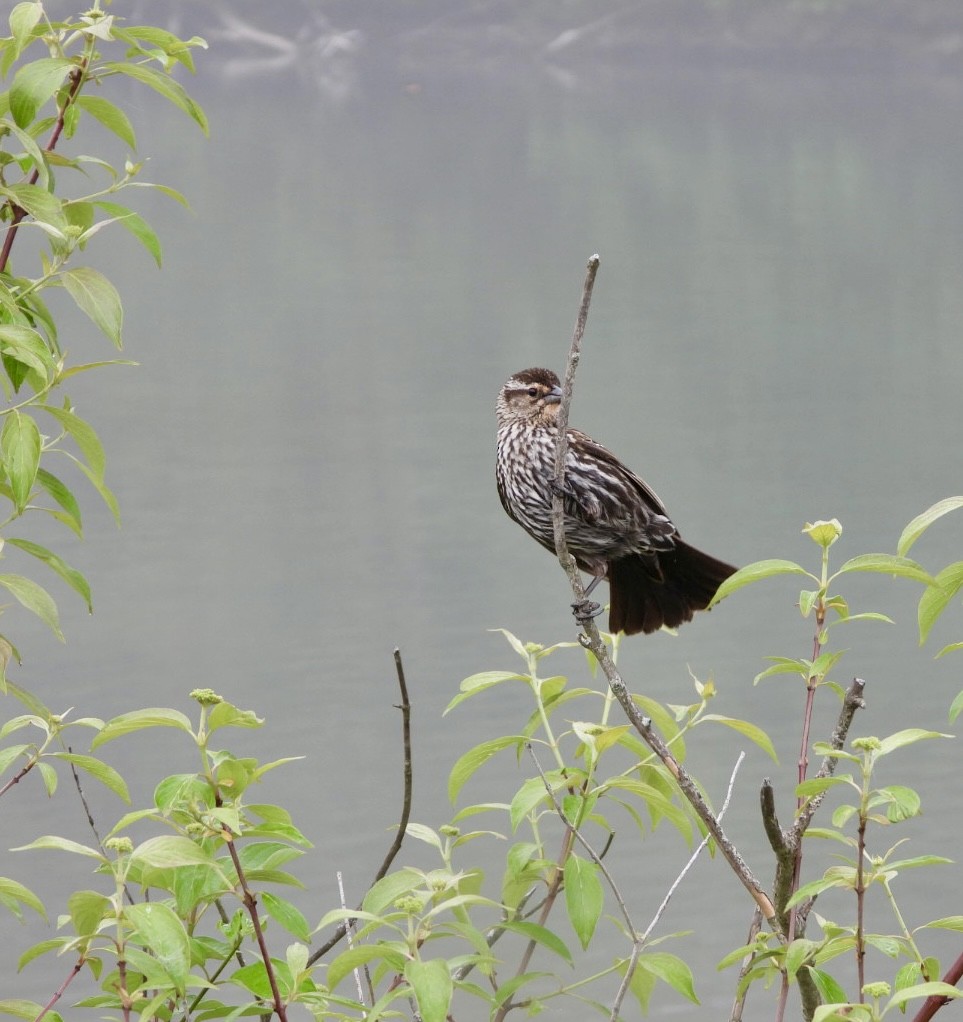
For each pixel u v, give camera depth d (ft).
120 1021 9.80
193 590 61.77
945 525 69.26
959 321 115.75
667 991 35.32
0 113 11.74
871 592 62.69
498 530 69.56
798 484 75.31
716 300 126.72
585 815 10.69
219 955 10.46
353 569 64.18
